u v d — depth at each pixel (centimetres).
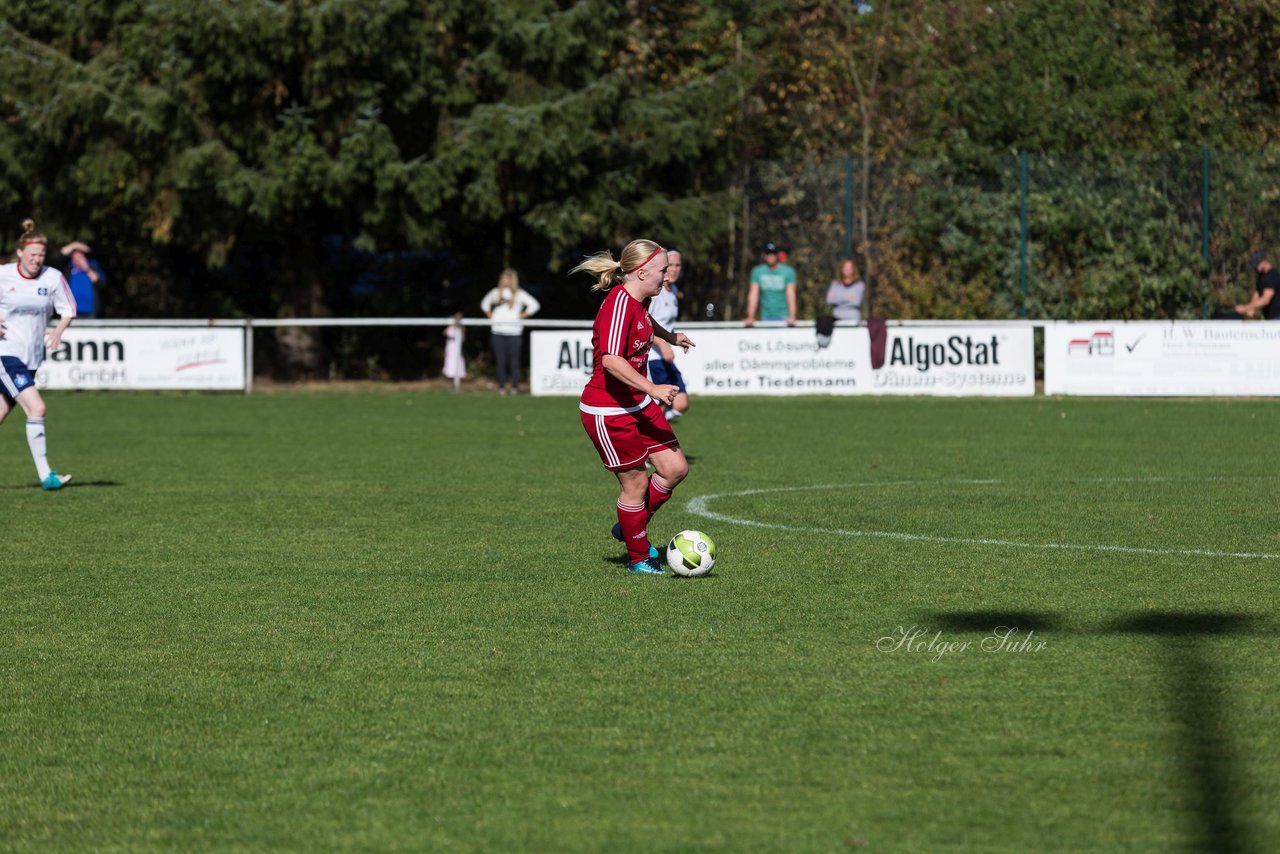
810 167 10662
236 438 6706
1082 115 11556
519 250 11631
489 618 2816
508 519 4128
